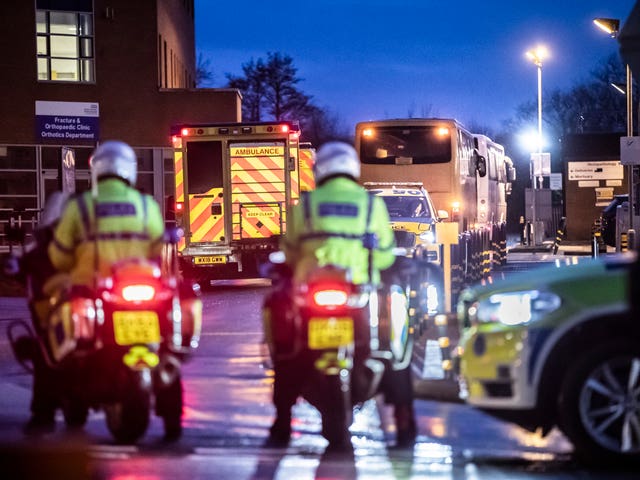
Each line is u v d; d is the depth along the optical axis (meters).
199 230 64.75
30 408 24.03
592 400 18.81
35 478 17.75
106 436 21.30
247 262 64.81
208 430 22.02
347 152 20.00
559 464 18.84
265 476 18.06
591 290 19.00
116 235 20.27
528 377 19.05
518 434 21.52
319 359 18.75
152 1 100.19
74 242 20.36
